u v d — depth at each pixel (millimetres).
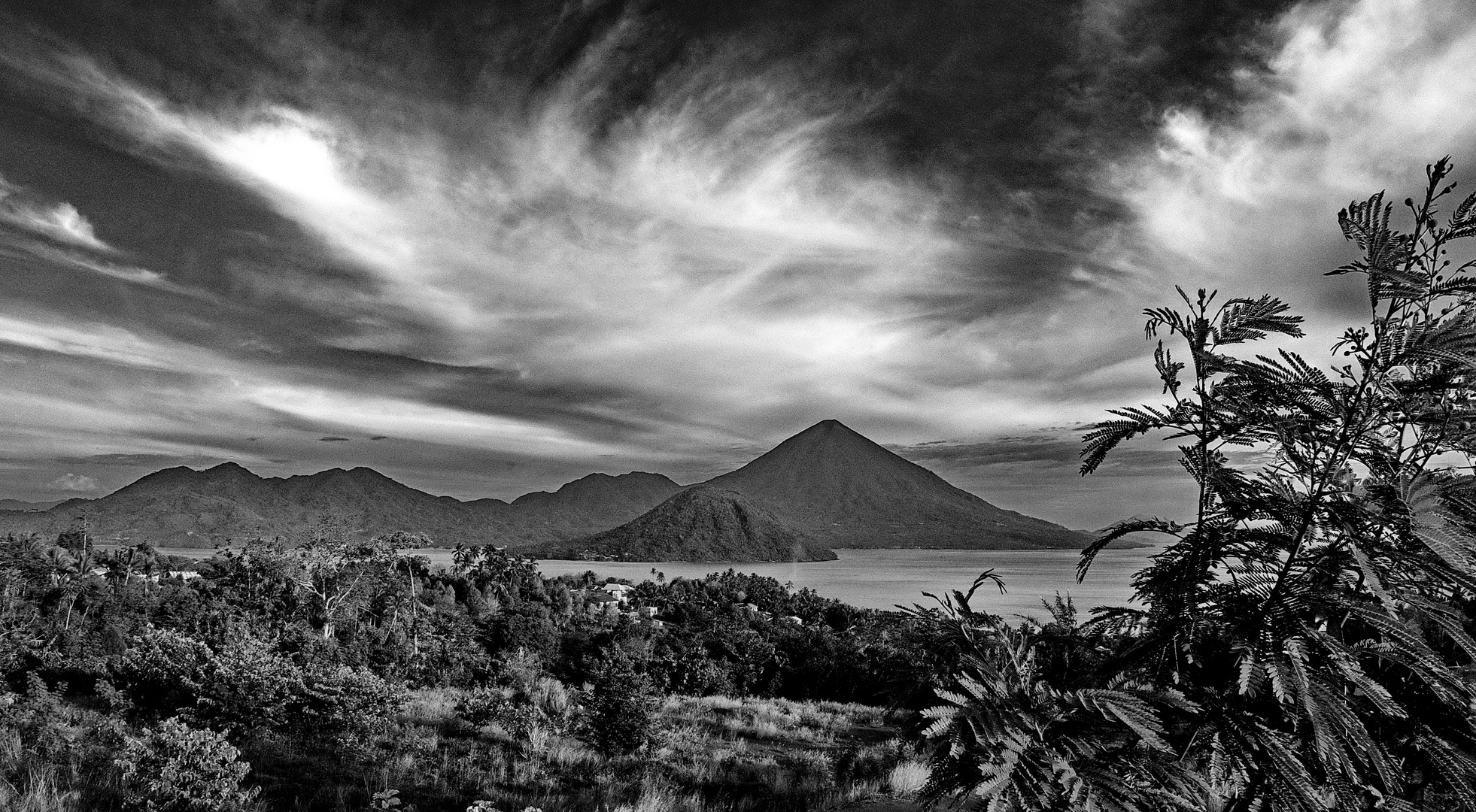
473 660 26812
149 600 40188
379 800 7309
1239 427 2139
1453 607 1857
